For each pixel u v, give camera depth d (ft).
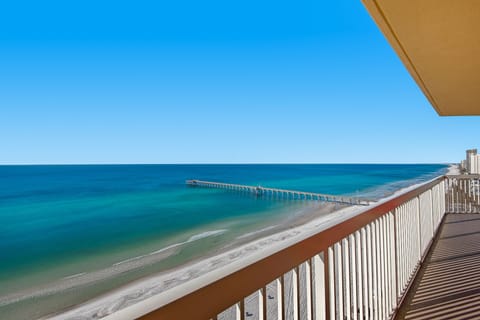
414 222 11.12
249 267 2.53
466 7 5.76
